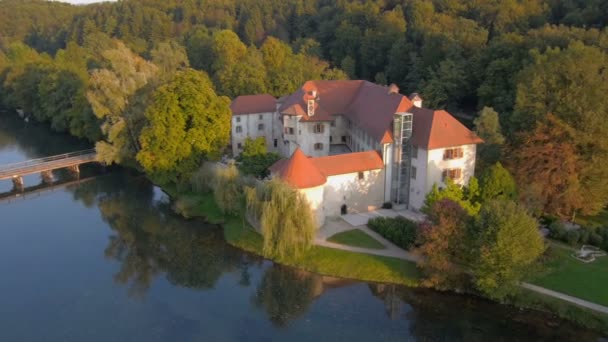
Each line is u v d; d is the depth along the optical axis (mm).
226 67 123125
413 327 44719
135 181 87750
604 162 58938
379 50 140750
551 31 100875
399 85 131875
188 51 158250
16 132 124125
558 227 56719
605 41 90750
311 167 61156
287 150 83062
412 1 159875
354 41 149625
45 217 72062
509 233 44375
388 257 54281
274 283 52406
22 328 45250
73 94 115750
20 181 85375
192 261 57906
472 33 119188
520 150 62000
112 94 86438
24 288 52031
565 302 45094
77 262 57969
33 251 60812
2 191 84312
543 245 46969
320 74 129875
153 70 95625
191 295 50688
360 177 65375
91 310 48031
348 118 83125
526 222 45062
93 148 102125
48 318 46812
